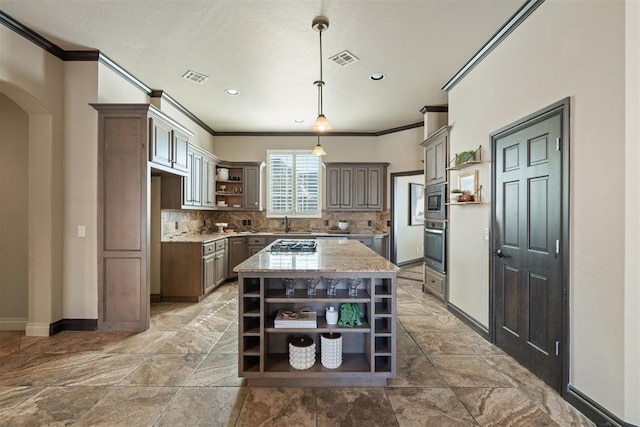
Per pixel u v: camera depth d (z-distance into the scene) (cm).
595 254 191
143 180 330
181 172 420
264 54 328
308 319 233
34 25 277
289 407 204
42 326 317
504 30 277
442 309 412
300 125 598
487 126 312
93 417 193
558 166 218
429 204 473
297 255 292
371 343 227
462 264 368
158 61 343
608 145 181
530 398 215
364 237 592
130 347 293
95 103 324
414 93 434
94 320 332
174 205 441
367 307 245
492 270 303
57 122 321
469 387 229
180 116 494
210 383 232
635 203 168
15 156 333
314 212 652
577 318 204
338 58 336
